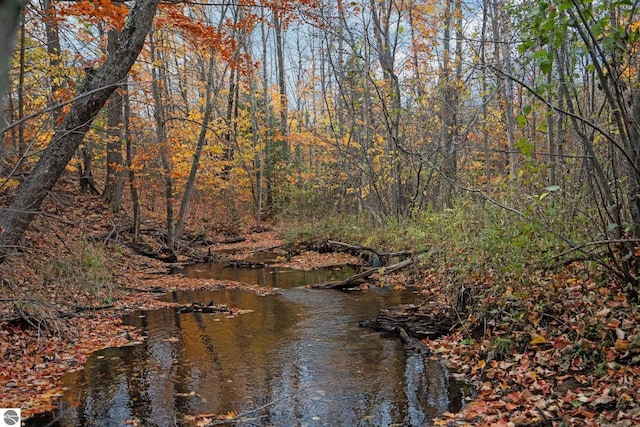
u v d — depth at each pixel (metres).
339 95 22.41
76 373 6.23
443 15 15.39
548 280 6.53
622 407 4.24
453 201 11.09
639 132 5.35
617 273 5.71
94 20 7.67
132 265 14.91
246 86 22.92
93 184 19.11
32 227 10.98
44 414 5.02
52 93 10.53
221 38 10.80
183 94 20.69
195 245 21.61
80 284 10.06
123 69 7.98
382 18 16.91
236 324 8.69
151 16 8.20
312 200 25.12
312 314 9.34
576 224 6.63
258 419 4.91
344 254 17.55
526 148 5.37
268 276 14.37
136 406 5.23
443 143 15.41
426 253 10.67
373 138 18.06
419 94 15.12
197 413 5.05
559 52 6.69
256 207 30.34
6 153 7.04
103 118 15.35
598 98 7.77
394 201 16.95
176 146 16.98
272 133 30.34
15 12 0.96
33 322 7.57
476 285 7.52
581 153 7.50
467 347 6.66
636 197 5.47
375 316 9.00
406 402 5.22
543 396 4.86
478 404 4.98
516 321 6.20
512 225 7.27
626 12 5.40
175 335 7.99
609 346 5.14
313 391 5.60
